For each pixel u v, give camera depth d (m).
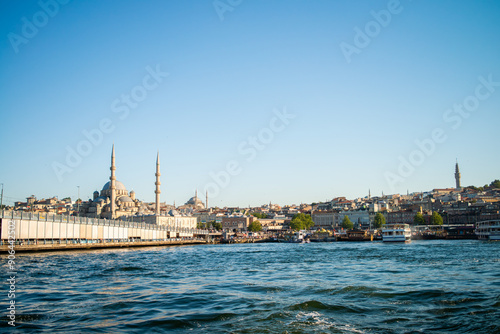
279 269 71.06
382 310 35.97
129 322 32.31
